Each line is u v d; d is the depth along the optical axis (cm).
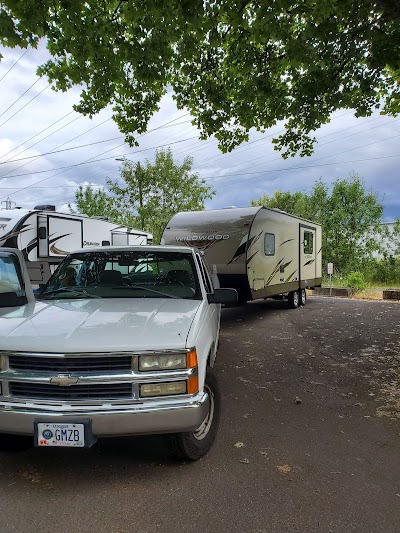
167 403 321
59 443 309
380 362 700
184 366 329
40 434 309
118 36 609
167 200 2673
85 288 468
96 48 597
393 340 866
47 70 687
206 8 532
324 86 684
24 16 486
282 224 1274
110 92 709
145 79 649
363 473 350
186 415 322
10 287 455
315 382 602
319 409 498
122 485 330
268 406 508
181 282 465
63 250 1223
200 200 2694
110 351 318
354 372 647
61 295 460
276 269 1232
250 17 619
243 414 482
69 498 313
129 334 333
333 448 396
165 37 584
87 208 2819
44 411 312
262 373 649
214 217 1125
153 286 468
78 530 277
